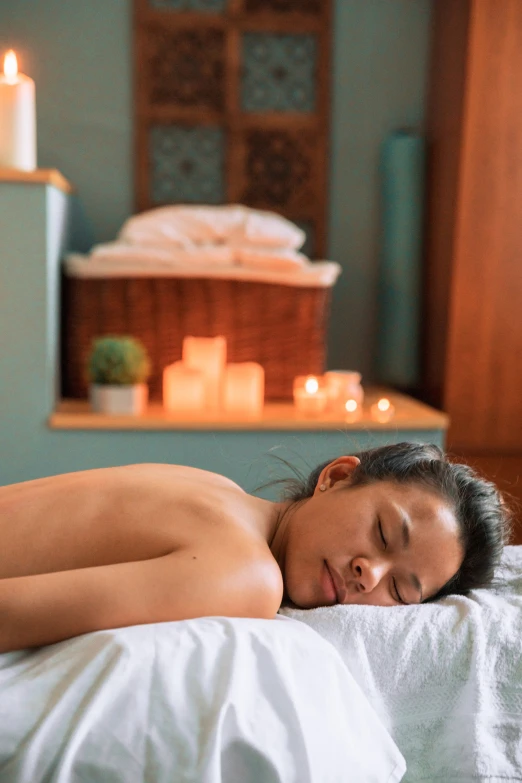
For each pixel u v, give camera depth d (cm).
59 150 287
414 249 291
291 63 291
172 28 284
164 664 81
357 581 104
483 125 257
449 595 113
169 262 244
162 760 76
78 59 283
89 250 294
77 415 219
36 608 86
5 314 211
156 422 218
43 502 105
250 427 221
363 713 89
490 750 93
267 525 113
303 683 85
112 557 99
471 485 116
